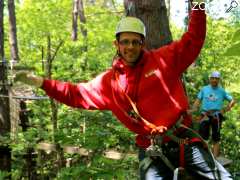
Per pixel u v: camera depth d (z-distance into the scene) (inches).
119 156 226.2
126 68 110.7
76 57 381.1
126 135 223.8
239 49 59.6
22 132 285.6
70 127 249.0
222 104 291.6
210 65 400.5
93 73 333.4
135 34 107.3
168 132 109.0
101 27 711.7
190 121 112.3
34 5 827.4
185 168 110.0
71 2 863.1
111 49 456.4
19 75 115.6
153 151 110.1
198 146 109.6
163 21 194.5
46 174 287.7
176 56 107.5
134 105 110.0
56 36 601.3
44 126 300.4
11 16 741.9
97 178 190.2
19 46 812.6
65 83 118.8
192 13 101.7
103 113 230.8
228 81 377.4
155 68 108.7
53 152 286.8
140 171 115.5
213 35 429.4
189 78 336.5
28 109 318.3
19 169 294.4
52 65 327.3
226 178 109.3
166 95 108.3
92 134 212.7
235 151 316.8
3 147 288.4
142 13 193.9
